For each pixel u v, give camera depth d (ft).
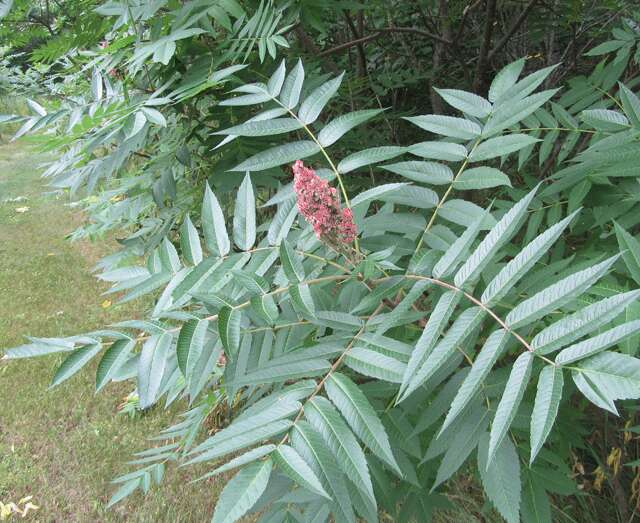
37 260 9.48
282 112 2.30
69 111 2.49
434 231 2.16
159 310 1.99
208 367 1.91
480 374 1.39
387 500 2.17
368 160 2.13
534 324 2.26
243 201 2.09
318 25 3.19
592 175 2.40
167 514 4.83
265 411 1.54
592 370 1.29
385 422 2.05
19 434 5.90
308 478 1.34
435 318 1.54
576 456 3.79
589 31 4.54
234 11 2.80
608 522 3.68
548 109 4.10
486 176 2.12
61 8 3.51
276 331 2.22
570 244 3.25
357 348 1.68
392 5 4.72
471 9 4.36
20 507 5.05
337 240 1.84
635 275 1.83
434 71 4.54
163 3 2.77
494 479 1.70
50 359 7.06
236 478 1.36
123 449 5.64
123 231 9.63
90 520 4.89
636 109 2.26
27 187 12.78
